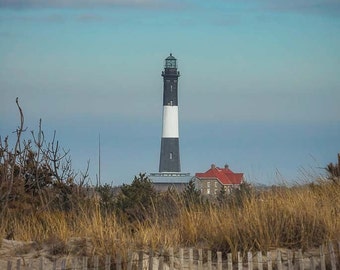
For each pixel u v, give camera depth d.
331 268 34.47
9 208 43.00
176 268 34.06
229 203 42.75
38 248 35.19
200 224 38.97
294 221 38.12
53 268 32.19
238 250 36.12
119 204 46.06
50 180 48.03
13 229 39.56
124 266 32.56
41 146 48.50
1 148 46.28
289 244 36.97
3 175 45.25
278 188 44.41
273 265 34.66
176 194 45.78
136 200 46.34
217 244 36.62
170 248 33.78
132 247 34.81
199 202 43.97
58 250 34.56
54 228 38.72
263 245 36.28
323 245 35.72
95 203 44.41
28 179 47.50
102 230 36.19
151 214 42.97
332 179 47.81
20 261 32.84
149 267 32.56
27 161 47.69
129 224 39.66
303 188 45.34
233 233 37.19
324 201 42.19
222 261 35.47
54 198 46.59
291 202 40.78
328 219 38.62
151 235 36.88
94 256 32.56
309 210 39.28
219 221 38.84
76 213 43.25
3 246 35.69
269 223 38.09
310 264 34.44
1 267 32.56
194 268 34.16
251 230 37.16
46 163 48.28
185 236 38.00
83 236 36.78
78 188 47.94
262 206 39.75
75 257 33.56
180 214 41.06
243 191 43.44
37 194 47.25
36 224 40.16
